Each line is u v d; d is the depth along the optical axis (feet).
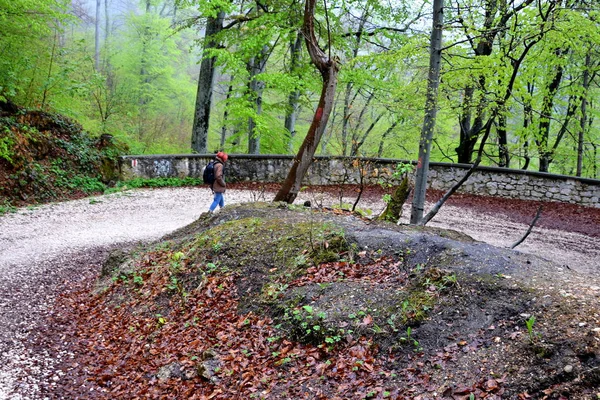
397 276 17.60
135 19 103.55
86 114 72.38
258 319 17.80
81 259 30.58
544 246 35.63
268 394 14.08
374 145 70.08
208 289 20.21
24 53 52.24
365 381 13.52
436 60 28.14
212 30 63.26
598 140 69.82
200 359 16.63
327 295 17.15
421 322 14.88
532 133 47.52
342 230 20.80
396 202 26.48
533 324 13.32
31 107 53.93
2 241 32.65
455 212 46.96
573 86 53.47
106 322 21.47
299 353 15.38
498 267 16.48
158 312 20.81
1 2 42.63
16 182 44.29
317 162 58.90
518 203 51.78
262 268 20.43
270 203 28.37
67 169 51.03
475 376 12.42
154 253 25.75
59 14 48.03
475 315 14.53
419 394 12.44
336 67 28.45
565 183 52.29
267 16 55.62
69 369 17.88
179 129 103.65
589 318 12.70
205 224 28.32
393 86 56.34
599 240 38.19
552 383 11.48
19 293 24.62
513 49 28.50
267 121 64.23
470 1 27.86
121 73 99.55
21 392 16.08
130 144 71.46
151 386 16.12
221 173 39.27
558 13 25.09
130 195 50.37
